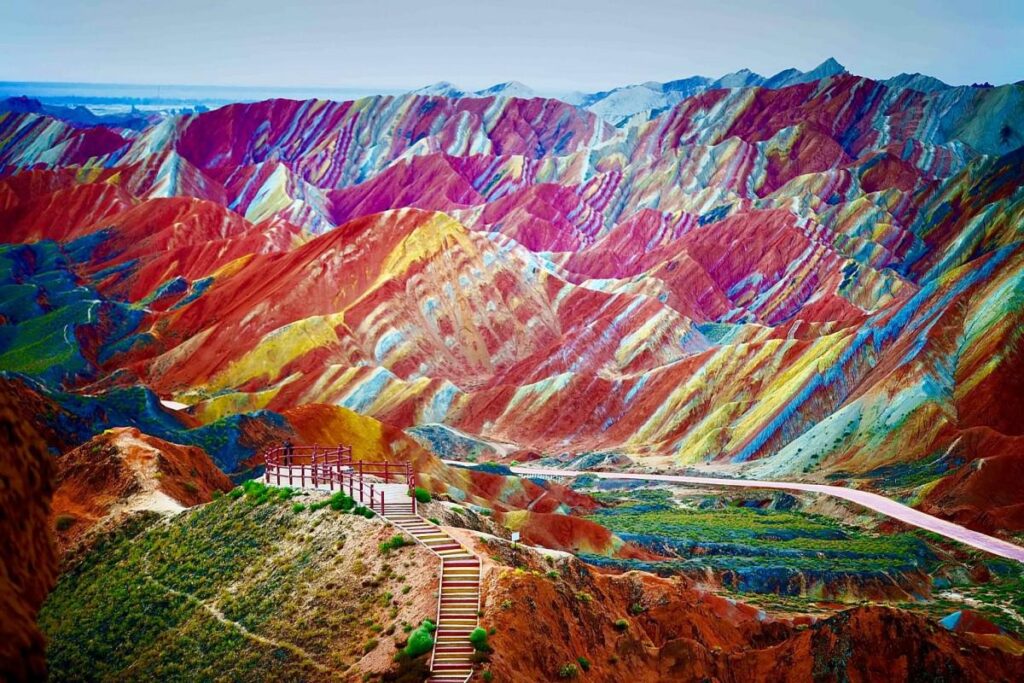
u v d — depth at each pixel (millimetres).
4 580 10609
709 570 86000
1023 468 112750
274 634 42688
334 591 43344
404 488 55969
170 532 56938
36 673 10195
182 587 50688
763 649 51875
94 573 56875
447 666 36031
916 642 50281
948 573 92312
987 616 78312
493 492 106438
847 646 49812
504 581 40719
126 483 66562
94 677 47500
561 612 42312
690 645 47562
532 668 38000
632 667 44688
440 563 42062
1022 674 51500
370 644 39156
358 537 46219
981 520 103750
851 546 97438
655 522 108500
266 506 53750
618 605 51625
